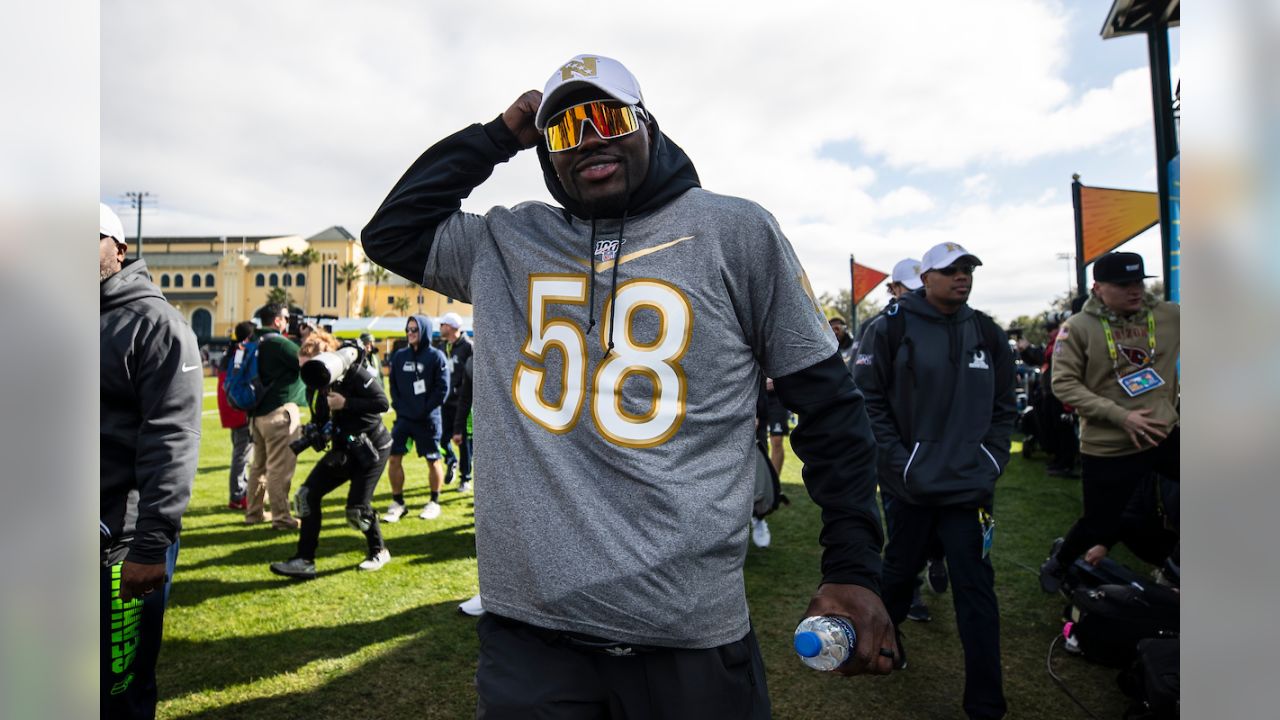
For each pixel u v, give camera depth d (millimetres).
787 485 7141
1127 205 8062
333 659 3070
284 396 5414
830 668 1141
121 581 1851
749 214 1301
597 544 1217
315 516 4191
